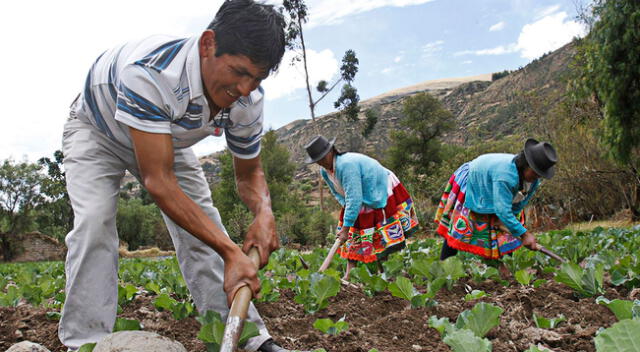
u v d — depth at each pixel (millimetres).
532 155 4574
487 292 4473
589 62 15227
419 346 2889
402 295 3764
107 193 2537
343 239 5289
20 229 38594
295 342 3020
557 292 4035
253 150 2789
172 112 2250
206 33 2180
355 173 5195
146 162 2213
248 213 23422
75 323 2523
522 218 5352
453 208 5215
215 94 2266
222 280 2840
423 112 41406
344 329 3154
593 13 15109
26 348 2586
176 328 3357
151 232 43531
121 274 6383
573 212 16812
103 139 2529
